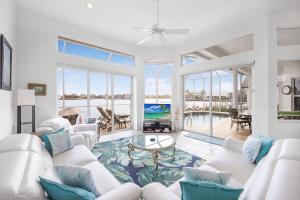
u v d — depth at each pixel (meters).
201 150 3.52
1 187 0.80
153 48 5.52
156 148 2.57
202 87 5.25
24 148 1.52
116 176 2.40
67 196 0.92
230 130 5.27
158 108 5.33
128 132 5.26
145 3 3.02
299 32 3.35
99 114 5.07
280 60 3.34
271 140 1.94
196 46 4.87
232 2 3.00
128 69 5.37
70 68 4.19
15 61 3.11
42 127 2.85
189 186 0.95
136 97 5.57
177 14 3.41
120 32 4.34
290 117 3.38
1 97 2.24
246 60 3.73
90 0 2.94
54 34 3.65
